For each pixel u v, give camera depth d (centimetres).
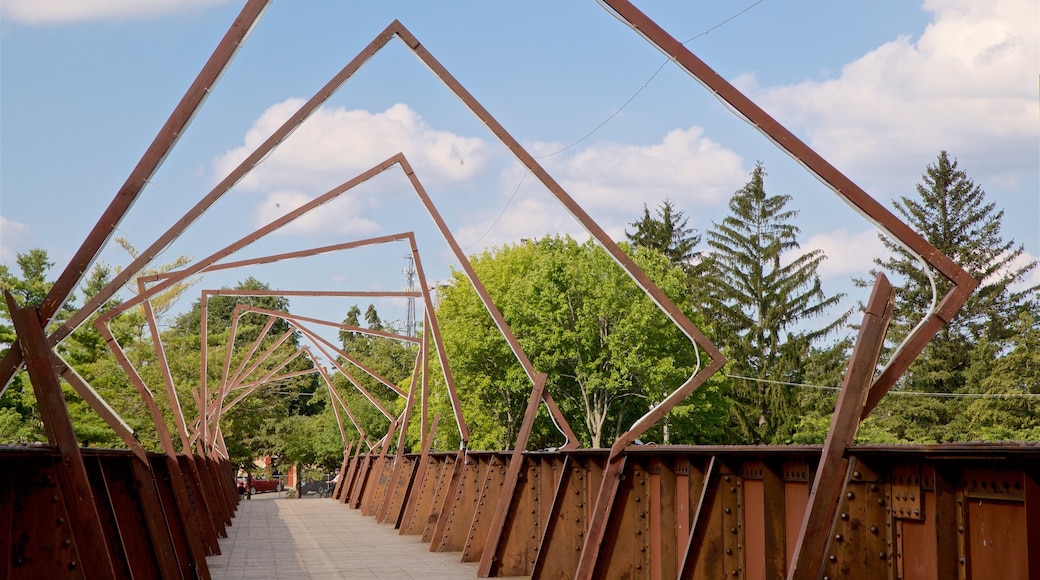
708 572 864
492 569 1534
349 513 3800
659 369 4225
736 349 6353
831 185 833
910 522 595
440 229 1653
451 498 2050
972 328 5275
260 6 891
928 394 4781
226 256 1772
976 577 534
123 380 4762
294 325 3547
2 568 738
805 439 5700
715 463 872
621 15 866
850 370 657
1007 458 499
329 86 1188
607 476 1120
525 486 1558
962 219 5394
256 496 7831
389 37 1213
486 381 4603
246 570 1658
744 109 849
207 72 884
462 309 4772
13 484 748
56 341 1169
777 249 6581
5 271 4112
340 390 7781
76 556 764
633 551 1097
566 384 4612
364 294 2594
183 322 10656
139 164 861
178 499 1514
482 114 1226
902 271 5438
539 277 4450
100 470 933
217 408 3684
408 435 5612
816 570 628
